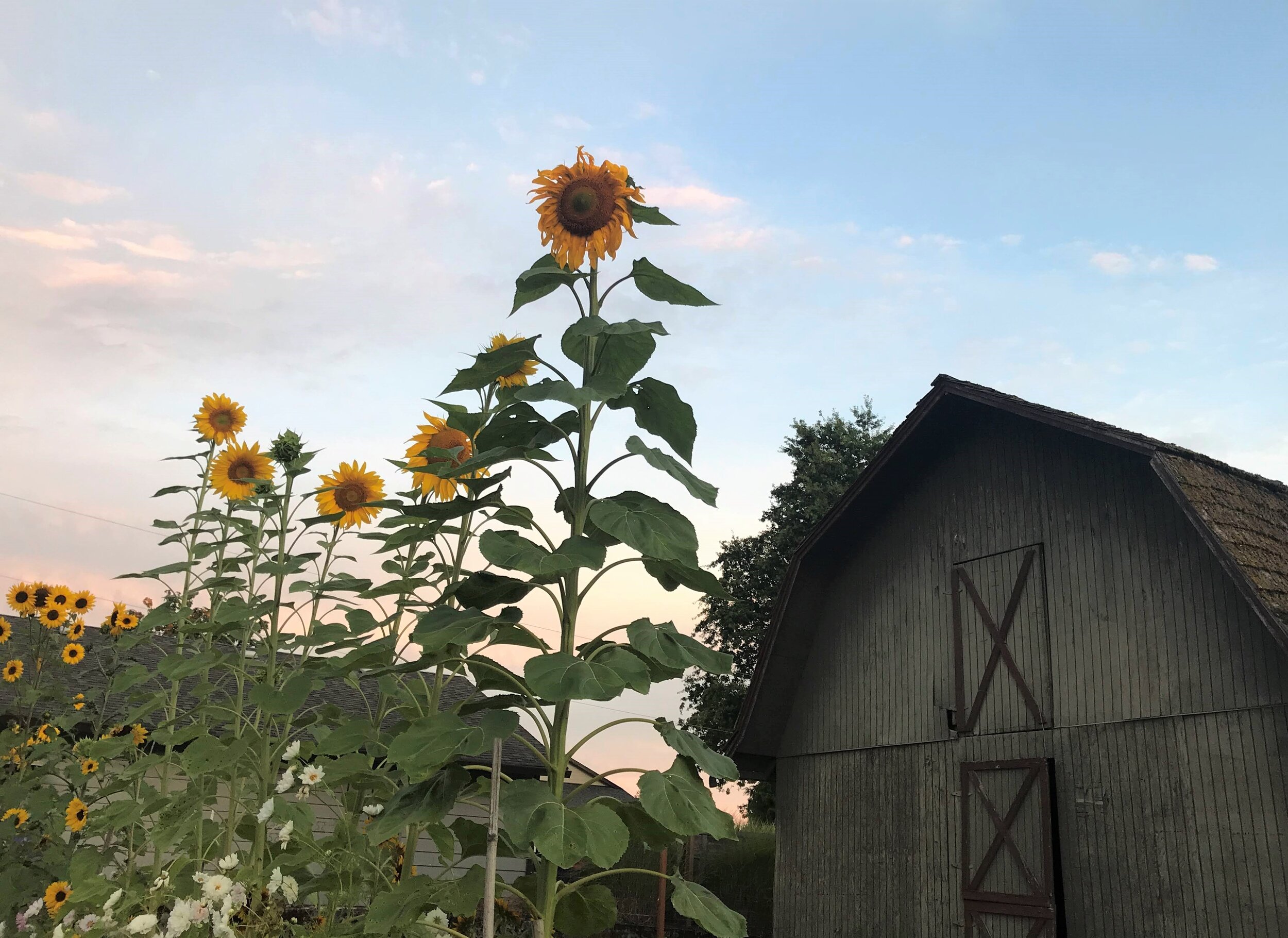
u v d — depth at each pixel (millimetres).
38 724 6266
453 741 2711
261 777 4297
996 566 9758
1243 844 7121
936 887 9539
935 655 10227
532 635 2932
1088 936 8016
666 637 2871
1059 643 8898
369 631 4211
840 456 25578
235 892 3188
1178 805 7609
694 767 2900
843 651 11430
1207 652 7660
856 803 10766
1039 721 8875
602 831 2523
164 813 4191
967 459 10383
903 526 11016
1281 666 7121
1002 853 8891
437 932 3217
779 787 11883
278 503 5016
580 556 2713
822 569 11711
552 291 3303
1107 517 8750
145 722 5887
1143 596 8266
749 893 17062
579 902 3137
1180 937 7367
